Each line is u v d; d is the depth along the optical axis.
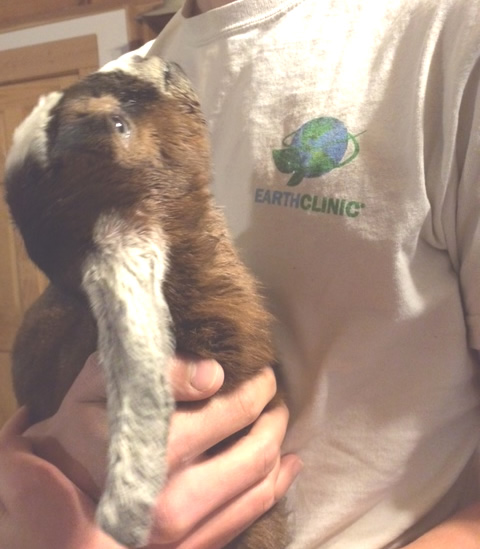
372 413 0.33
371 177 0.32
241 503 0.31
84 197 0.29
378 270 0.32
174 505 0.28
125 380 0.23
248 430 0.33
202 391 0.29
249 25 0.37
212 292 0.31
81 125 0.30
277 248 0.34
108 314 0.26
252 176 0.35
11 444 0.33
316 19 0.36
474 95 0.30
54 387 0.36
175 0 0.90
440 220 0.32
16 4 1.01
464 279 0.32
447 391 0.33
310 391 0.34
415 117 0.31
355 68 0.34
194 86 0.39
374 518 0.33
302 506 0.34
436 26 0.32
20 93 1.03
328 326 0.33
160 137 0.32
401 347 0.32
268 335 0.33
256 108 0.35
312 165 0.33
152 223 0.30
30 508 0.29
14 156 0.31
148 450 0.22
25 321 0.41
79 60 0.98
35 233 0.30
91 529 0.28
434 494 0.33
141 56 0.37
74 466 0.30
